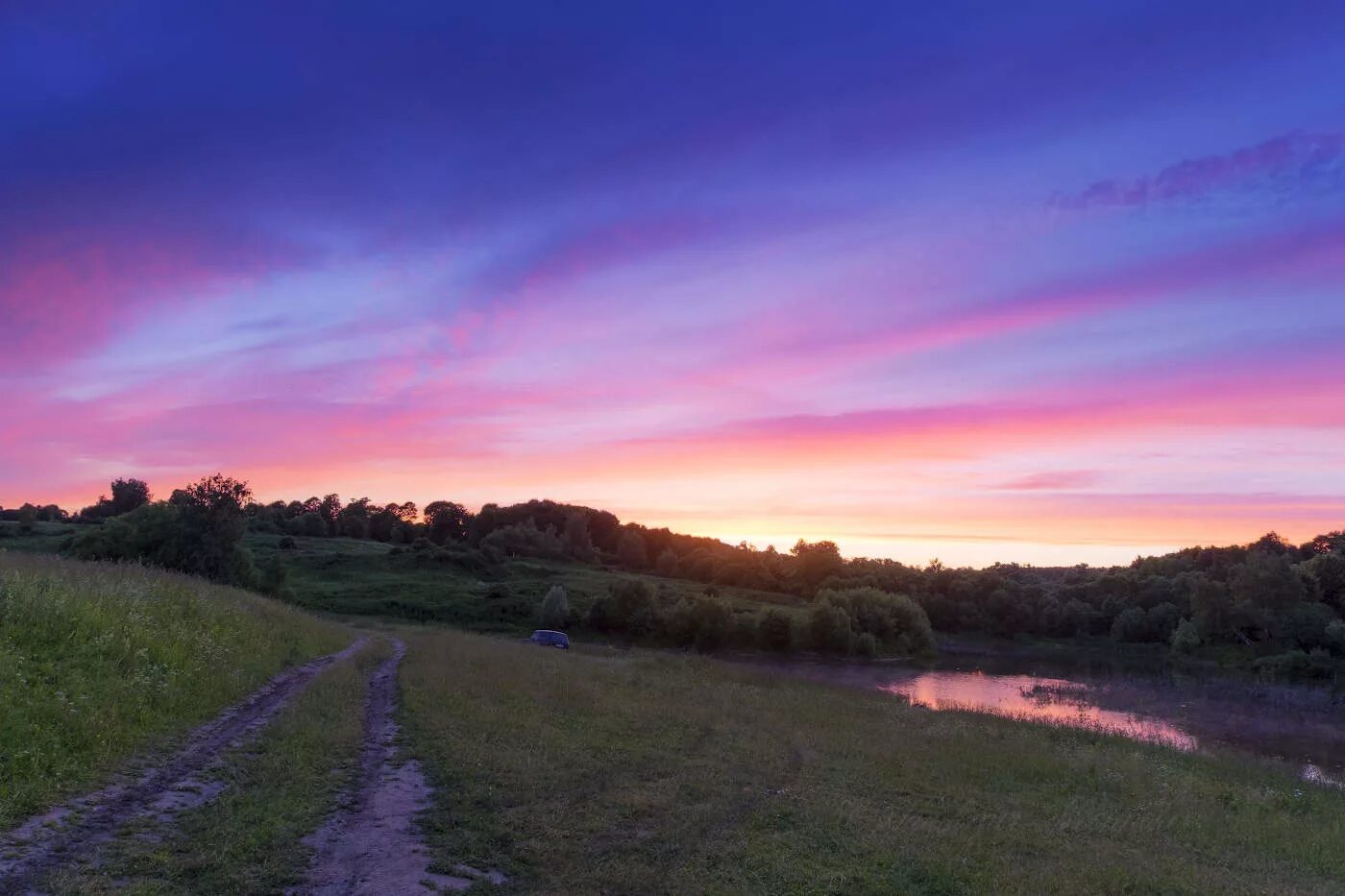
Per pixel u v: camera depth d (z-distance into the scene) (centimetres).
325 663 2227
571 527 14475
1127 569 11894
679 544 16525
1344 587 7781
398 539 15375
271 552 10525
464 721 1480
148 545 4634
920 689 4847
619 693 2177
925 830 1048
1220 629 7619
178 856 724
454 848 814
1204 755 2292
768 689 2889
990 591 10756
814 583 12506
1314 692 4888
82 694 1096
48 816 778
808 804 1123
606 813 984
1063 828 1176
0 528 7756
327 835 821
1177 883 914
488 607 8294
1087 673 6225
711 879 790
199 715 1282
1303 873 1097
